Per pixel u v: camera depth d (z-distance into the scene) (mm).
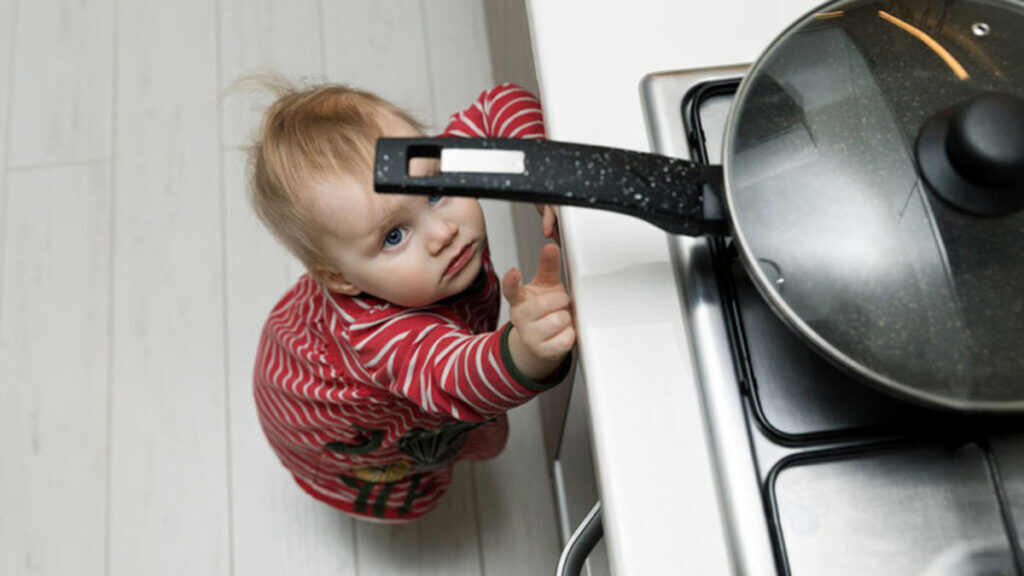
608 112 610
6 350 1493
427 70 1655
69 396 1470
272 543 1386
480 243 754
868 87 489
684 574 497
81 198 1584
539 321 576
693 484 515
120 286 1528
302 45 1681
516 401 681
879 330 443
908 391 433
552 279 596
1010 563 482
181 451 1435
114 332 1502
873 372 438
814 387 525
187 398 1463
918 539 494
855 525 497
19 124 1644
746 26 633
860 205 459
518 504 1391
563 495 1259
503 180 458
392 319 772
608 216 580
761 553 493
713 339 536
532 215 1103
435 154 470
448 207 723
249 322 1504
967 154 427
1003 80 479
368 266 733
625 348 544
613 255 569
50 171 1607
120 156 1611
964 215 445
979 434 504
